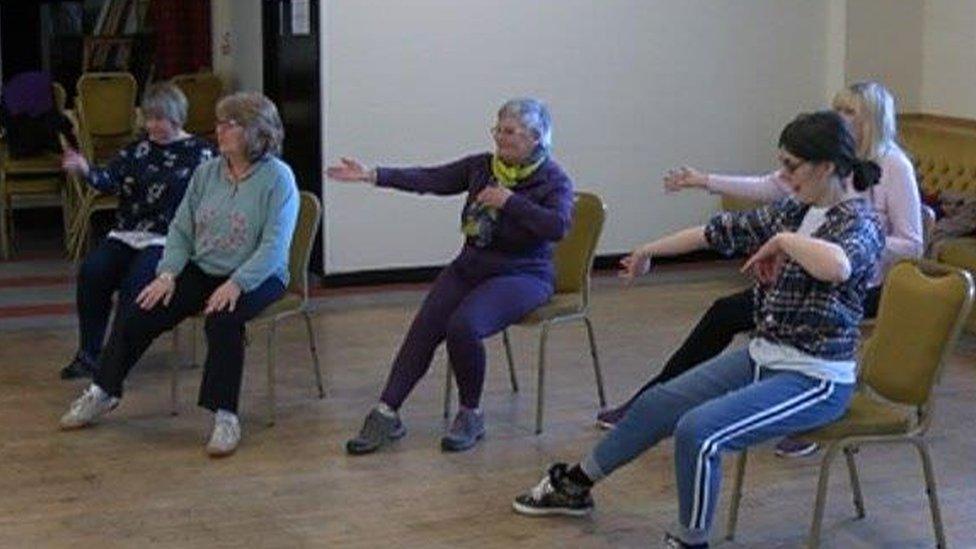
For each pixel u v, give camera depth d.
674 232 8.56
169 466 5.00
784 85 8.62
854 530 4.46
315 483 4.83
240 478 4.88
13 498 4.67
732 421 3.80
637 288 7.93
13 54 10.16
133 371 6.18
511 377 5.93
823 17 8.62
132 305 5.47
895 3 8.50
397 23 7.82
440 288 5.32
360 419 5.54
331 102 7.77
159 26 9.89
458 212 8.10
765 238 4.09
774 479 4.91
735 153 8.61
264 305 5.29
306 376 6.13
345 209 7.89
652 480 4.87
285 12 8.22
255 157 5.28
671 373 5.06
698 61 8.44
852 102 4.89
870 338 4.62
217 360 5.16
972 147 7.50
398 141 7.92
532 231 5.02
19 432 5.35
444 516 4.54
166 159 5.92
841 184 3.85
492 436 5.32
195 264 5.40
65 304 7.44
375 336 6.83
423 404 5.72
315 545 4.30
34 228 9.58
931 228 5.83
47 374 6.14
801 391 3.83
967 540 4.37
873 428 3.96
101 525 4.45
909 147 7.91
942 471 4.99
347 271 7.95
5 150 8.66
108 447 5.20
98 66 10.13
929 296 3.94
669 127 8.45
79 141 8.58
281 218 5.28
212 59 9.97
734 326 4.96
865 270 3.84
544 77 8.15
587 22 8.18
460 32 7.94
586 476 4.46
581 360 6.41
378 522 4.48
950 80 8.36
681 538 3.88
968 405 5.77
